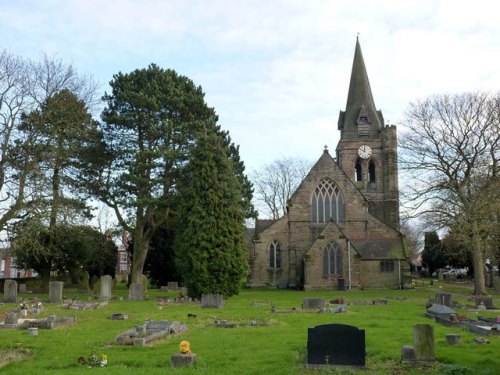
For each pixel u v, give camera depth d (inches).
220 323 943.0
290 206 2418.8
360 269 2269.9
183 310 1231.5
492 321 925.2
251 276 2377.0
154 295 1775.3
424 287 2434.8
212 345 706.2
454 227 1765.5
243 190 2349.9
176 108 1931.6
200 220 1615.4
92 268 2427.4
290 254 2377.0
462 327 886.4
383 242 2370.8
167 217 1932.8
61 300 1462.8
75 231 1796.3
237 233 1649.9
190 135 1899.6
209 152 1686.8
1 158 1455.5
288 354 638.5
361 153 2758.4
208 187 1648.6
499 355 627.5
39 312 1159.6
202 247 1596.9
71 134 1589.6
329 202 2429.9
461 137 1784.0
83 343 733.3
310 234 2396.7
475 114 1814.7
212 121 1940.2
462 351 652.1
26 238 1449.3
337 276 2196.1
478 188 1755.7
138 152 1795.0
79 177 1841.8
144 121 1854.1
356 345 583.2
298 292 2034.9
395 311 1196.5
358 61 2918.3
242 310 1226.6
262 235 2402.8
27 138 1478.8
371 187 2743.6
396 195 2694.4
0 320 1026.7
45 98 1539.1
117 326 924.6
